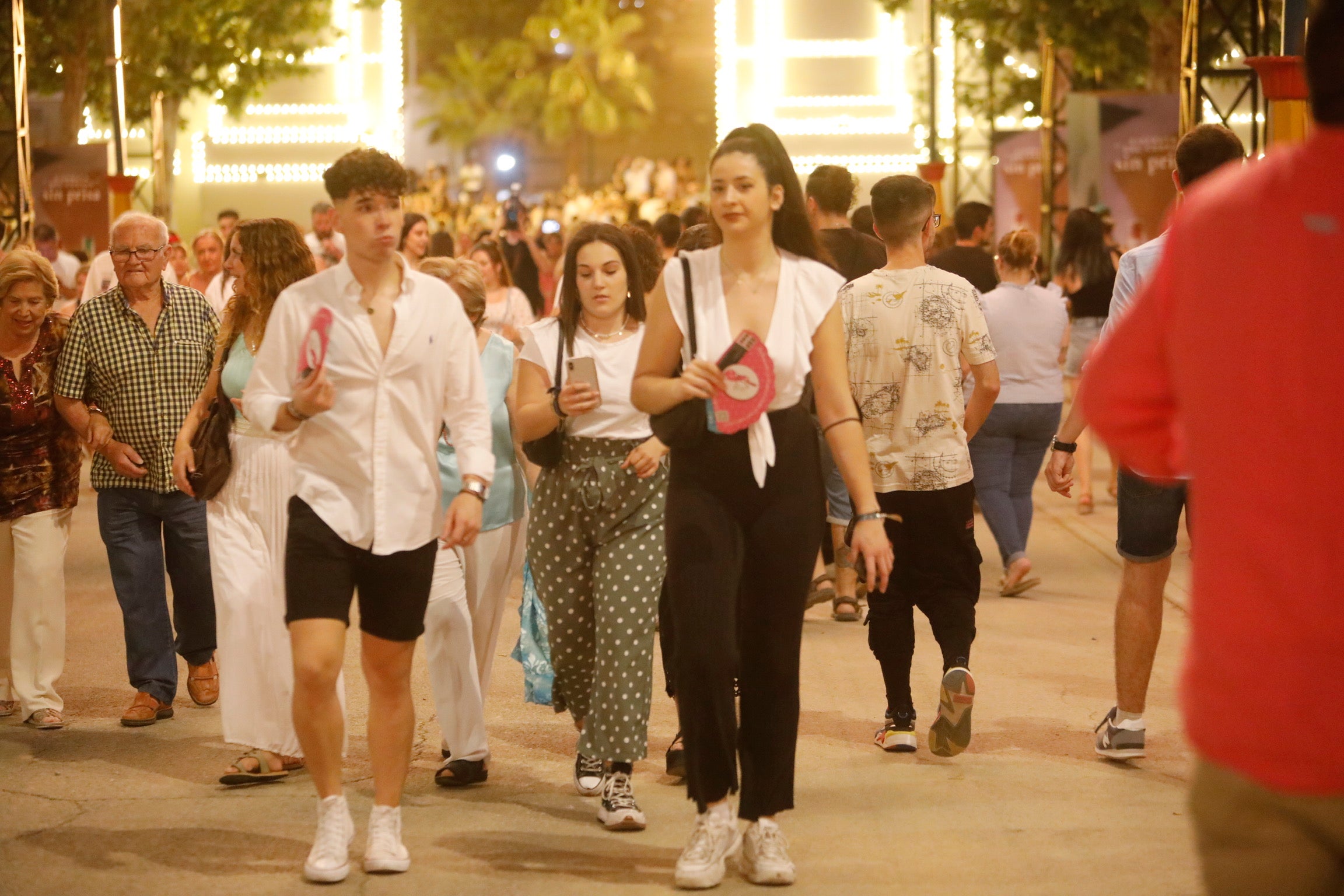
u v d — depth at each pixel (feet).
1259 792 18.37
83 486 121.80
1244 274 18.22
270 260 45.44
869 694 56.70
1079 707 54.29
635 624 40.86
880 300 48.47
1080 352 103.76
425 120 584.40
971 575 48.44
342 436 36.63
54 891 36.60
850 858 38.75
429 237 91.20
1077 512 103.40
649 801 44.27
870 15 247.09
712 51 615.57
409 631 37.45
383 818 37.99
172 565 55.06
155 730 52.49
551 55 599.98
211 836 40.91
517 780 46.42
